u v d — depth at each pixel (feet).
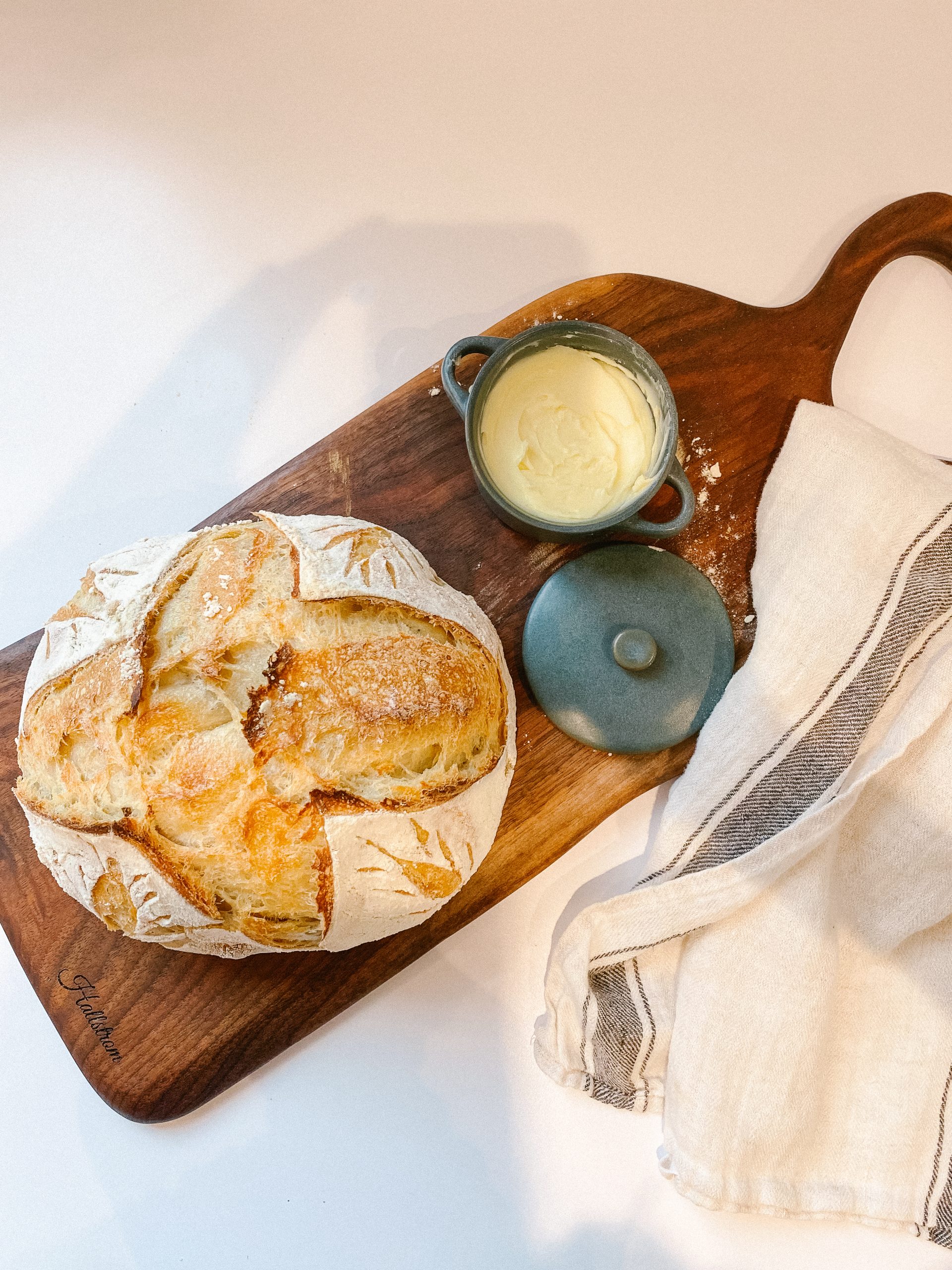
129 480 1.61
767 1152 1.44
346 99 1.68
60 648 1.25
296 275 1.65
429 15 1.69
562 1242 1.53
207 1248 1.51
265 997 1.47
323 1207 1.52
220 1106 1.51
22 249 1.65
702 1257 1.52
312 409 1.63
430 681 1.21
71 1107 1.52
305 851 1.17
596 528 1.30
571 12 1.69
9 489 1.61
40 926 1.45
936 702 1.43
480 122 1.69
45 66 1.67
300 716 1.16
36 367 1.63
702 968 1.46
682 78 1.70
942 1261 1.51
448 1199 1.53
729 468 1.54
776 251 1.67
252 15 1.68
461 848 1.27
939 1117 1.47
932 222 1.56
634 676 1.46
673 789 1.47
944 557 1.45
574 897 1.54
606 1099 1.47
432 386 1.53
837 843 1.47
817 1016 1.43
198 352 1.64
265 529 1.30
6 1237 1.50
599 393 1.41
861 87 1.68
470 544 1.53
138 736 1.17
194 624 1.21
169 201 1.66
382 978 1.48
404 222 1.67
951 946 1.49
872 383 1.66
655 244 1.67
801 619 1.46
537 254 1.67
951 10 1.69
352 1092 1.52
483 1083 1.53
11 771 1.46
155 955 1.46
